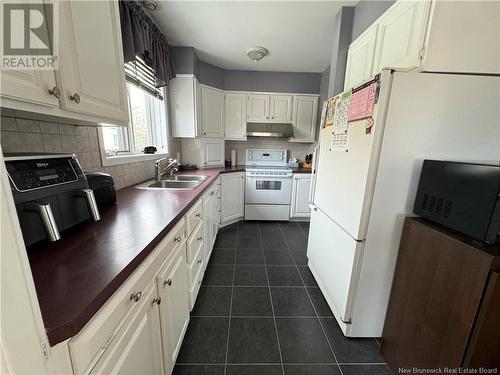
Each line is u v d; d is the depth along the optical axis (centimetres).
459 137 109
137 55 177
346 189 135
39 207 64
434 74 102
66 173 85
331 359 126
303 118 352
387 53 131
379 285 127
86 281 57
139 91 219
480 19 100
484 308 75
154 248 86
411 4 110
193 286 152
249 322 151
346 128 137
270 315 158
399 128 108
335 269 151
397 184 114
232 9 189
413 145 110
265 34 231
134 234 86
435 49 101
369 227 119
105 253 71
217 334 141
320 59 295
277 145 384
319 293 183
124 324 65
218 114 327
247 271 214
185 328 134
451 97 105
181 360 123
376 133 109
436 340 92
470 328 78
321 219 180
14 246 33
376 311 132
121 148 193
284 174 332
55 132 109
